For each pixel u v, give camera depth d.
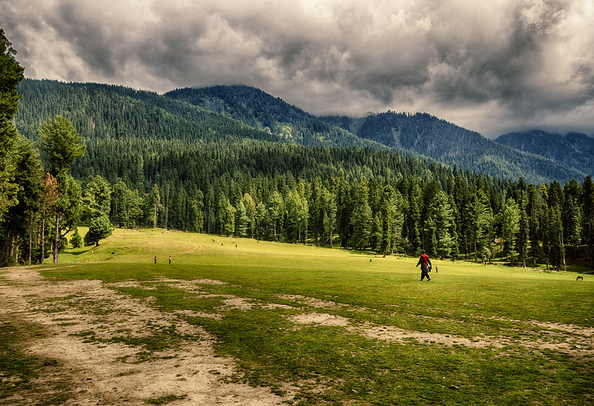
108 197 121.31
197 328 15.05
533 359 10.56
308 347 12.24
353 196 149.50
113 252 83.31
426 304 19.80
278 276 36.12
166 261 70.12
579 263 98.62
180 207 192.00
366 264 65.25
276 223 154.62
